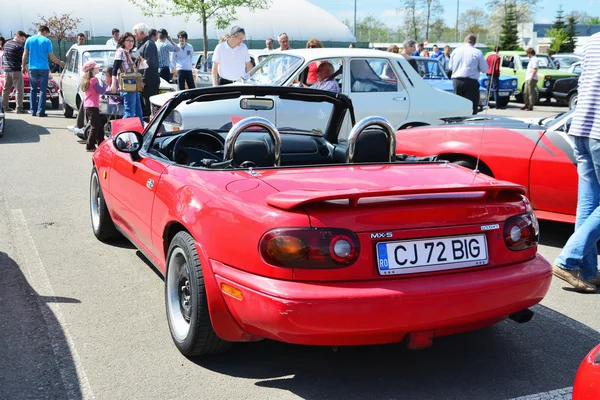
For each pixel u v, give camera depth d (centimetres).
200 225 322
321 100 455
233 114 466
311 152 450
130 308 418
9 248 545
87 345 363
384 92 904
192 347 334
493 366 348
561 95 2136
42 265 502
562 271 477
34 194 752
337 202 291
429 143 641
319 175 342
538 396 315
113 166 490
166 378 327
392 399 310
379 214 288
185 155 427
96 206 575
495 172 602
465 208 304
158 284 464
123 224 489
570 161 560
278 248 280
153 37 1616
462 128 629
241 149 382
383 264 286
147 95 1189
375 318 277
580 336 391
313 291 276
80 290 449
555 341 383
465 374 338
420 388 322
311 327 274
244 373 334
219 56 1066
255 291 285
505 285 299
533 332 396
